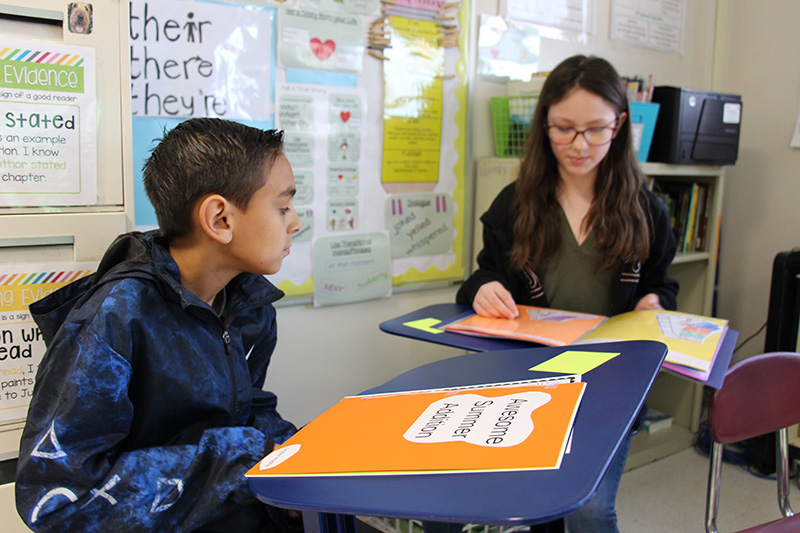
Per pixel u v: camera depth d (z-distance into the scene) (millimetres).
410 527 1479
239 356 866
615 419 557
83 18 882
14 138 854
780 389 1162
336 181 1682
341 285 1732
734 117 2129
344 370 1801
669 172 2053
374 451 561
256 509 768
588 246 1406
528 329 1135
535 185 1417
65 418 661
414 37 1771
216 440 713
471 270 2055
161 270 732
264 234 766
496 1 1970
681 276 2363
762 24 2381
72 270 912
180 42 1393
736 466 2139
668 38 2508
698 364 921
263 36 1508
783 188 2330
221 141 737
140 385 745
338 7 1615
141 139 1376
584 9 2209
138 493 672
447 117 1886
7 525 901
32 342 897
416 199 1856
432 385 739
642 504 1891
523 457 498
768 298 2402
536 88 1806
